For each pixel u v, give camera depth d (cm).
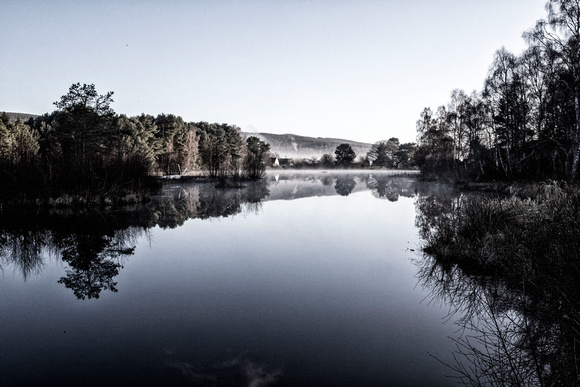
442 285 552
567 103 1852
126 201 1527
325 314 462
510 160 2284
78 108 2756
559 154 1995
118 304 498
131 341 390
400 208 1519
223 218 1255
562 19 1689
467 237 711
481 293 498
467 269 608
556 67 1856
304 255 767
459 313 455
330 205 1645
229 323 436
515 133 2289
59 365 340
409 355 358
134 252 791
